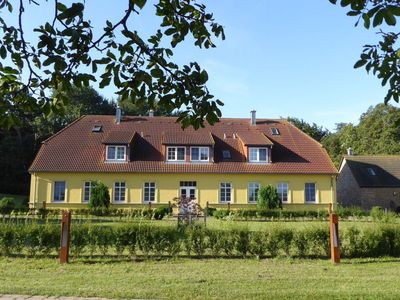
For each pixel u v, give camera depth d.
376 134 59.00
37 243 11.59
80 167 32.12
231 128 37.28
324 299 6.97
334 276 9.02
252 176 33.41
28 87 4.27
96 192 30.30
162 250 11.73
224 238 11.84
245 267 10.16
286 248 11.88
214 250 11.87
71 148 33.78
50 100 4.38
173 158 33.47
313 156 34.94
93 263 10.62
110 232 11.66
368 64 4.59
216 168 33.12
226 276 8.93
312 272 9.52
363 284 8.20
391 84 4.56
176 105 4.45
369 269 10.01
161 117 38.38
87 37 3.72
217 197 32.84
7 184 49.84
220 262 10.91
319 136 67.56
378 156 43.69
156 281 8.35
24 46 4.04
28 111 4.40
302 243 11.97
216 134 36.28
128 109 55.62
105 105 61.53
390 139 57.25
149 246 11.69
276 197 30.55
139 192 32.44
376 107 60.44
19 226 11.80
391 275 9.21
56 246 11.62
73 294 7.16
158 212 25.27
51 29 3.66
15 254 11.61
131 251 11.66
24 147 51.41
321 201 33.47
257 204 31.62
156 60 4.31
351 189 42.19
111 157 32.97
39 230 11.62
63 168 31.88
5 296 6.96
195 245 11.84
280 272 9.48
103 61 4.15
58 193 32.03
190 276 8.90
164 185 32.69
